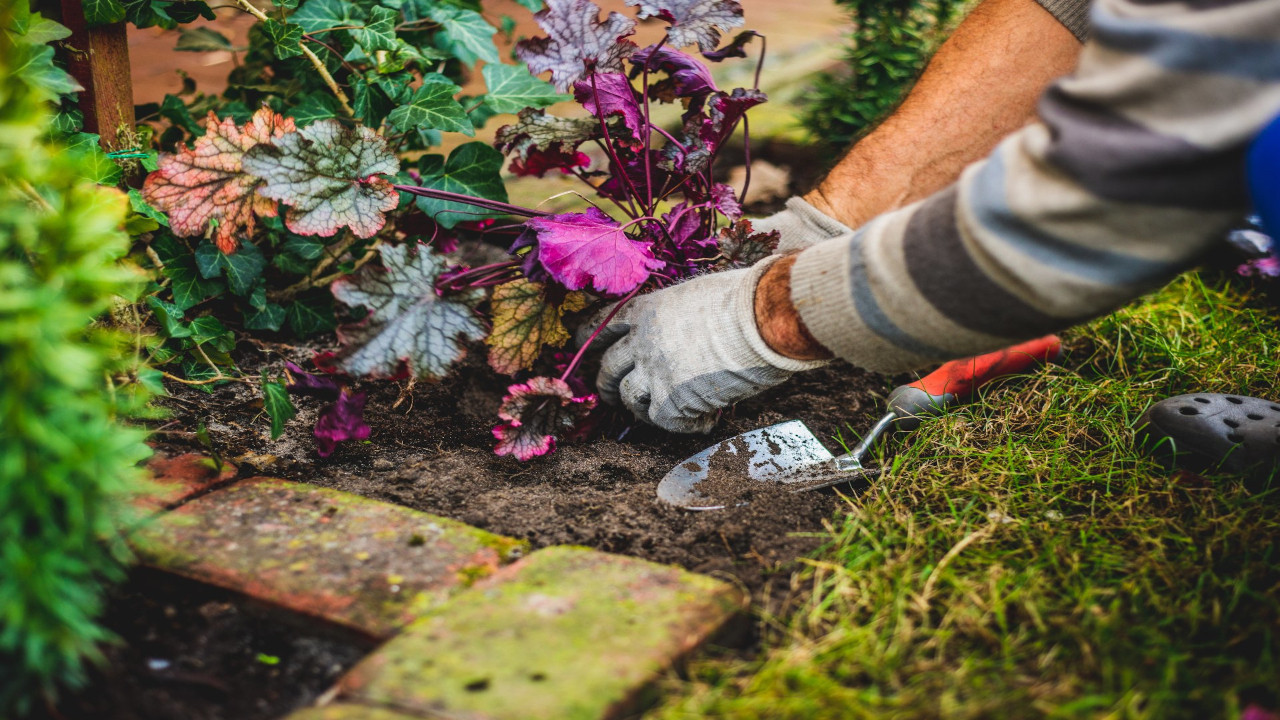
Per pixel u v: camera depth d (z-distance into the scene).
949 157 1.84
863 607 1.29
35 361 0.95
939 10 3.08
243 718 1.11
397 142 2.05
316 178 1.67
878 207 1.84
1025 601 1.25
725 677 1.13
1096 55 1.03
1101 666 1.15
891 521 1.49
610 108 1.78
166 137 2.25
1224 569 1.35
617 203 1.97
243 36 4.35
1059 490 1.60
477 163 2.03
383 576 1.30
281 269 2.09
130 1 1.87
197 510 1.43
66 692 1.09
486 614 1.19
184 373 1.84
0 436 0.96
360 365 1.57
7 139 0.99
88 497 1.03
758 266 1.52
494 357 1.74
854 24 3.56
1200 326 2.12
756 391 1.58
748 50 4.77
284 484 1.52
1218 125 0.94
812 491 1.59
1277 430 1.58
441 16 2.27
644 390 1.65
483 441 1.78
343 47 2.21
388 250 1.60
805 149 3.24
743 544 1.45
